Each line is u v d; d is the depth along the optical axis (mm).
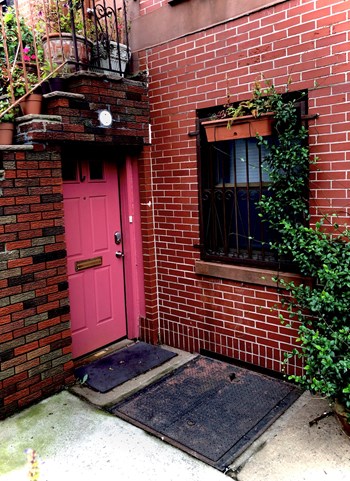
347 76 3051
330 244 3111
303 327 2934
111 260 4551
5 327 3252
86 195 4246
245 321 3912
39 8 4293
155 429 3090
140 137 4227
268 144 3662
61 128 3469
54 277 3547
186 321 4398
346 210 3162
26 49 3627
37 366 3482
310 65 3215
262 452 2807
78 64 3666
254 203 3783
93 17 4172
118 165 4523
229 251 4051
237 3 3547
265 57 3447
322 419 3133
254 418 3170
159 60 4156
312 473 2602
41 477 2629
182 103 4051
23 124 3363
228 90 3707
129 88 4062
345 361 2643
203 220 4102
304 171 3287
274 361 3754
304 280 3436
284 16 3305
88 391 3664
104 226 4453
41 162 3398
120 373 3951
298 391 3508
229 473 2635
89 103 3688
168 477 2615
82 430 3107
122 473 2658
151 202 4484
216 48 3734
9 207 3217
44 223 3447
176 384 3725
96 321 4430
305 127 3307
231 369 3957
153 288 4578
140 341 4723
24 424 3193
